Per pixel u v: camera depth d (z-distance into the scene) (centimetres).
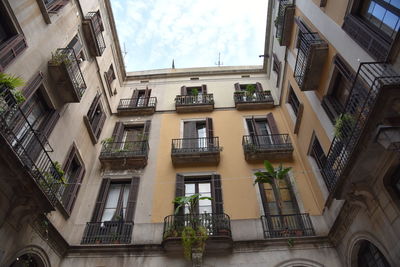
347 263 899
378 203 748
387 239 722
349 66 870
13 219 740
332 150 923
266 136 1437
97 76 1480
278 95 1641
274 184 1139
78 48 1255
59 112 1059
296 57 1280
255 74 1927
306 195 1162
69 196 1088
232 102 1678
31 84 892
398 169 697
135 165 1309
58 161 1026
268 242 985
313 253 962
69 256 981
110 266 955
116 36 1797
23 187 711
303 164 1270
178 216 1024
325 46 1005
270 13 1789
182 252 972
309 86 1108
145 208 1140
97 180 1263
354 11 864
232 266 938
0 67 762
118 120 1598
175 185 1198
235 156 1335
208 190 1209
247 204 1130
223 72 1938
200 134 1495
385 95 589
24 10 899
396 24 689
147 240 1035
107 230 1070
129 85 1902
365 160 711
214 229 986
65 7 1179
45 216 870
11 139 749
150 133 1492
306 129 1241
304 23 1220
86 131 1299
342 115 819
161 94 1797
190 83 1872
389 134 596
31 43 916
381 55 707
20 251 776
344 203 893
